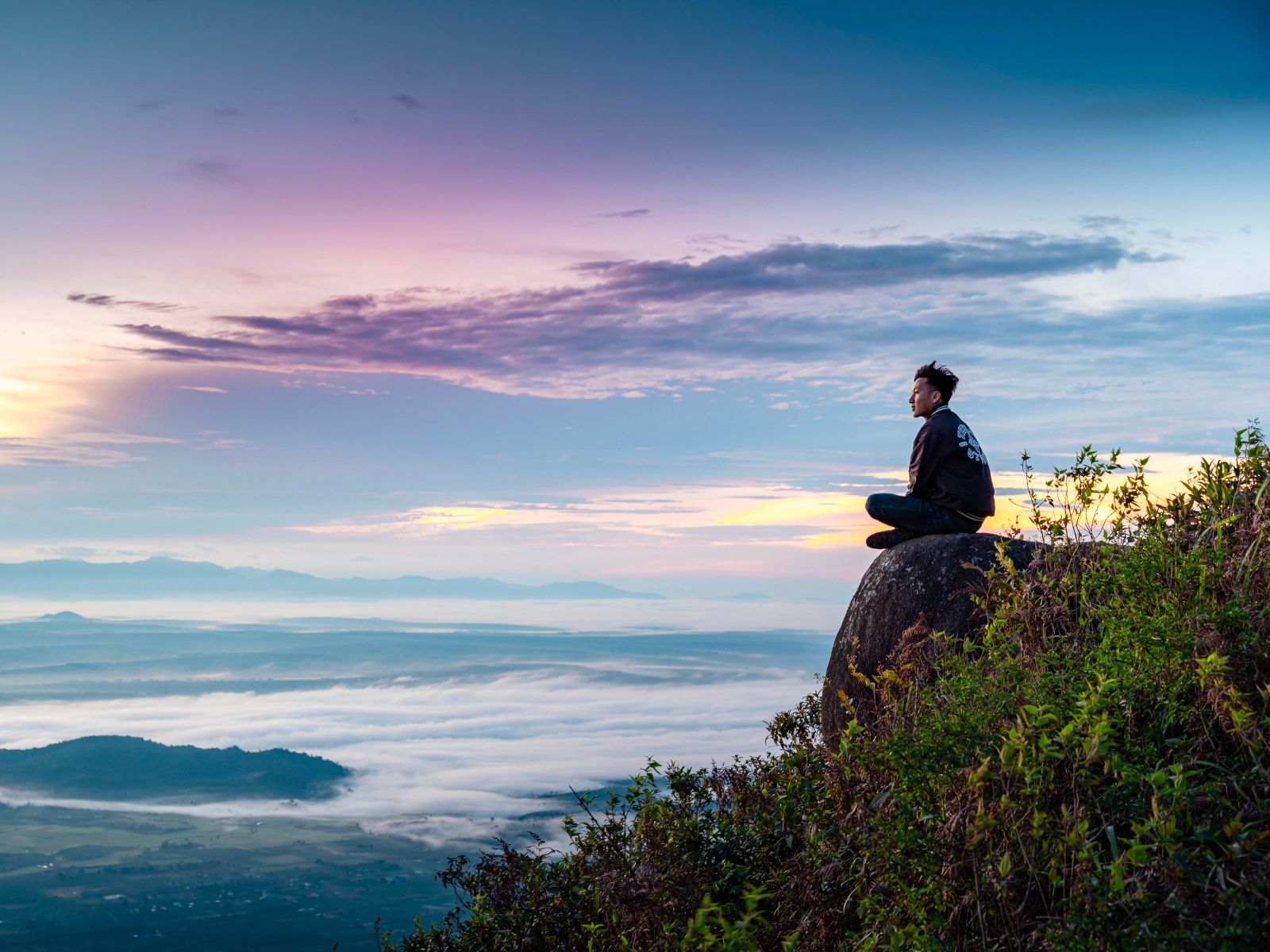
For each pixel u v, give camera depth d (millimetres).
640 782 5246
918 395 6719
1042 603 3863
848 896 3246
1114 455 4203
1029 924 2434
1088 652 3328
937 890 2600
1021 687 3086
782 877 3771
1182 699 2881
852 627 6160
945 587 5715
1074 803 2541
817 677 6703
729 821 4727
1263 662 2797
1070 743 2486
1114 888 2066
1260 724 2568
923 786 2846
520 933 4699
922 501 6391
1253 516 3637
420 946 5234
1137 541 3893
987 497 6297
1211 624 2920
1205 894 2041
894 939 2498
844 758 3688
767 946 3219
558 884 4840
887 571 6098
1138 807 2445
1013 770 2377
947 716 3039
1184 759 2602
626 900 3809
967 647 3955
